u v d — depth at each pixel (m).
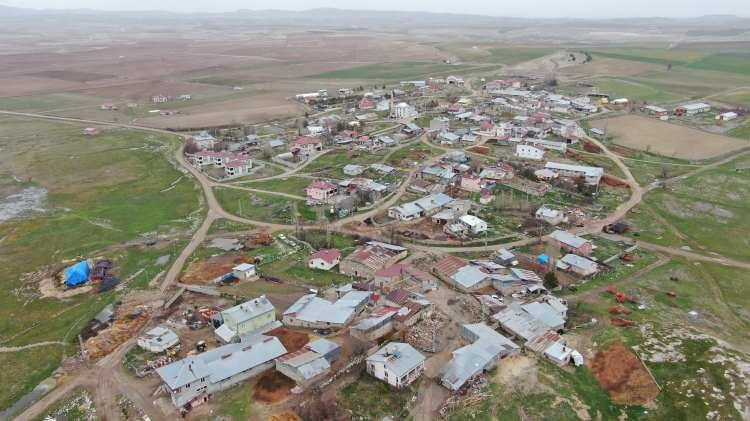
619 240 109.56
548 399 62.19
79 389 66.25
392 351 67.44
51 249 108.19
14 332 80.69
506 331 75.88
